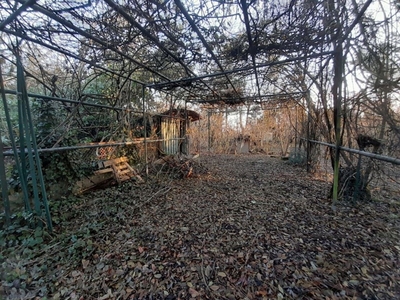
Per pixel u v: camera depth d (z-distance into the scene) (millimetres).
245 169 6172
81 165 3662
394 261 1669
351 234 2139
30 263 1764
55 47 2441
